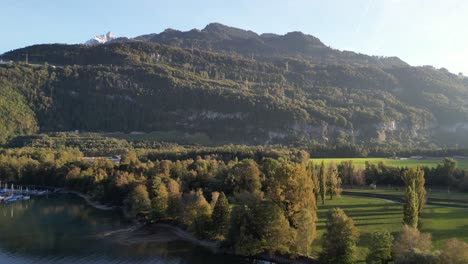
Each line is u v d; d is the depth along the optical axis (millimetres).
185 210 142625
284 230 112500
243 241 115062
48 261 120875
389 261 92688
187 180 191875
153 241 138125
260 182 166125
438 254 82000
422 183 129250
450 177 195875
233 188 170750
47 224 164875
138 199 168875
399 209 145000
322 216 138500
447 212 137125
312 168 165250
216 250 125875
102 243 137125
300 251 110312
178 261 118250
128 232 149875
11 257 124438
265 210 114688
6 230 155500
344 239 98000
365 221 129000
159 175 194625
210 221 133000
